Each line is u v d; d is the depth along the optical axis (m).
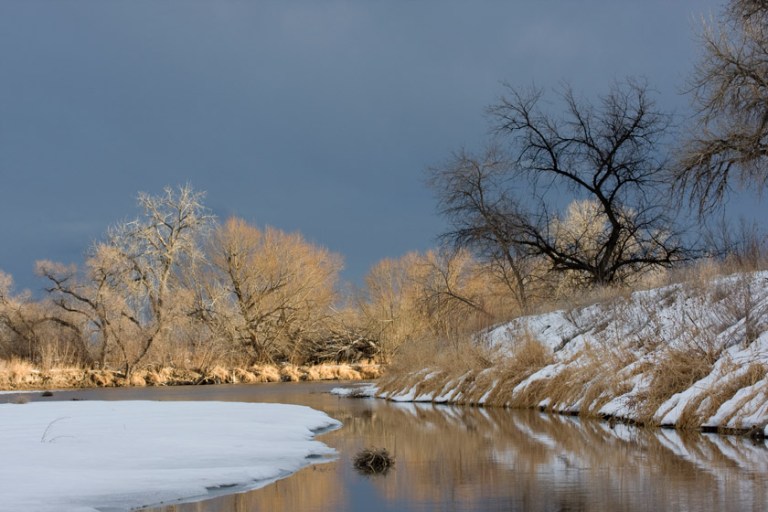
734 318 17.66
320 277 64.38
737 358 15.53
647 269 37.75
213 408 22.56
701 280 19.95
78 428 15.98
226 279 61.88
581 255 38.12
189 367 54.69
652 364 17.53
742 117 27.45
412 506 8.67
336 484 10.11
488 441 14.49
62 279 55.59
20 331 56.44
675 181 29.34
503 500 8.91
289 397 32.41
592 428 16.05
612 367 19.02
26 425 16.88
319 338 63.16
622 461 11.48
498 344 26.55
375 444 14.45
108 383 49.69
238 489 9.73
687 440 13.51
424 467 11.48
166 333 55.06
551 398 20.47
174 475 10.13
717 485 9.41
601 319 24.45
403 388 29.48
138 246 57.12
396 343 55.69
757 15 27.55
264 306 62.16
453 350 27.89
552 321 27.58
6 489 8.98
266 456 12.16
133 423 17.19
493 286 42.72
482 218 37.81
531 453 12.66
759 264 20.89
